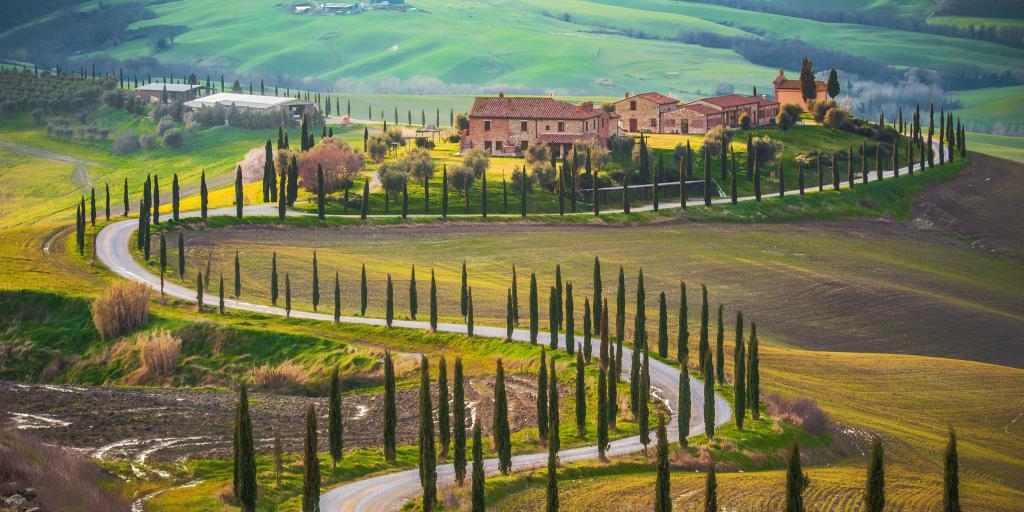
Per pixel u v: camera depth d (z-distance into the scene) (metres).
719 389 149.25
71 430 127.56
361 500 105.31
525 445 126.31
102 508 97.38
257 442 127.31
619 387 146.62
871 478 91.75
